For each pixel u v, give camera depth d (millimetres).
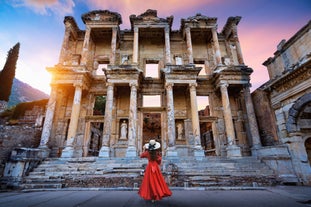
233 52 24016
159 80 21250
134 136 16953
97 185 10680
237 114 21031
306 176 11641
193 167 13016
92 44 23875
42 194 8227
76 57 22750
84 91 21078
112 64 20109
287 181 11422
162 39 24484
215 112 20875
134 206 5586
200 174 11625
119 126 20500
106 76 19391
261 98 17672
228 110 18266
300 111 12773
